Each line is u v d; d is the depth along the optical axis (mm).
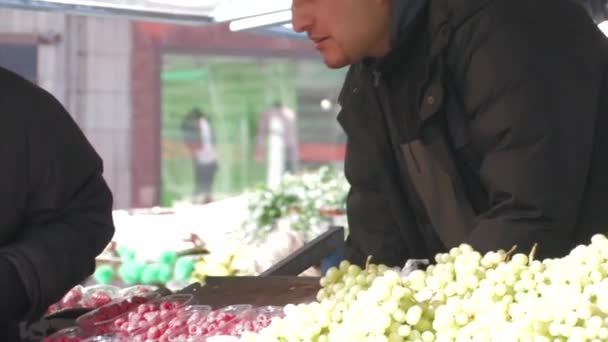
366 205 3600
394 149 3398
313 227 6582
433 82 3105
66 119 2838
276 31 5508
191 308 2725
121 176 14242
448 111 3137
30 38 12930
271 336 2102
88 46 13562
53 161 2736
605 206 3139
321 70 15758
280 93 15609
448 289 2191
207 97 15195
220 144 15445
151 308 2729
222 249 5344
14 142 2680
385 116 3367
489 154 2973
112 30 13727
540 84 2906
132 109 14109
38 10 4461
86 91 13641
